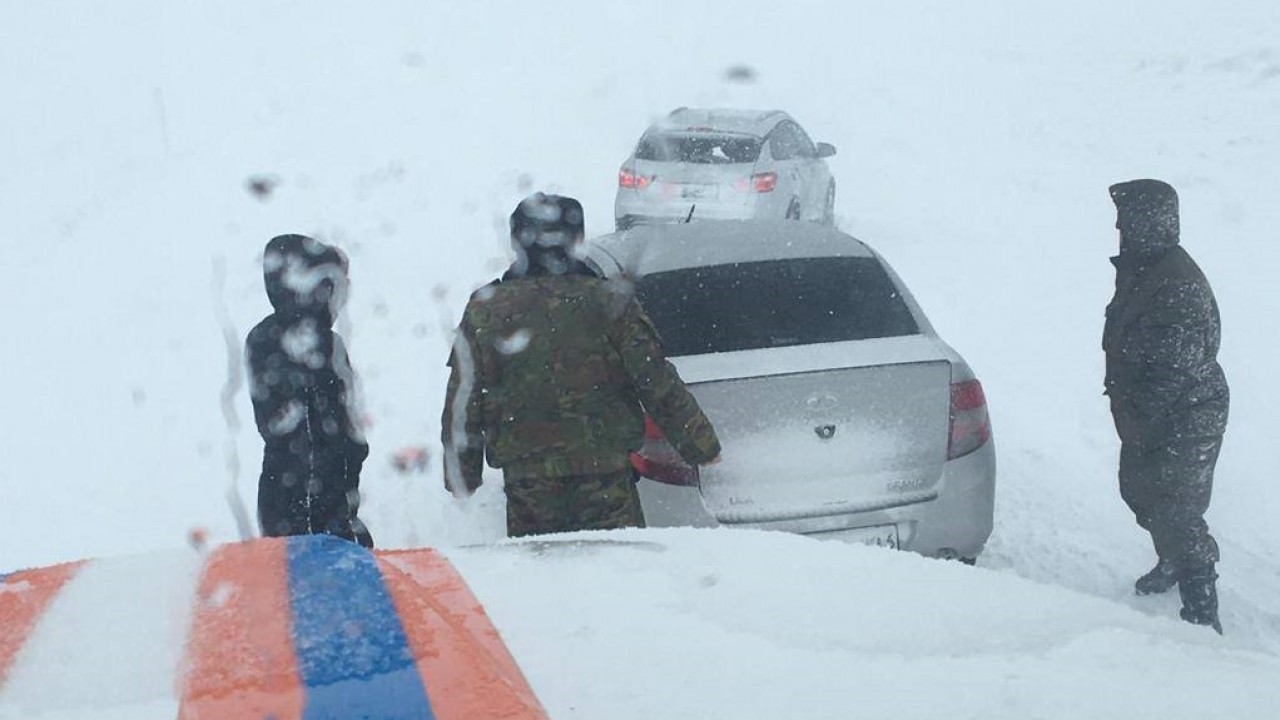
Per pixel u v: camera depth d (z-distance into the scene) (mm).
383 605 1223
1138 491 4871
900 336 4848
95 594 1290
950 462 4570
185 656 1114
